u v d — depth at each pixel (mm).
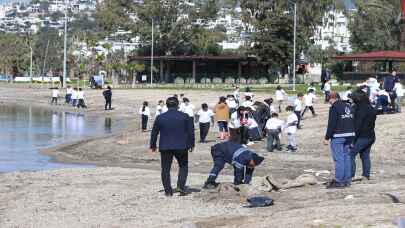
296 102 33562
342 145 15648
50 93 83875
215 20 106812
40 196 16766
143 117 38938
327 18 98062
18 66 146375
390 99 34969
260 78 90375
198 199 15344
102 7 106812
